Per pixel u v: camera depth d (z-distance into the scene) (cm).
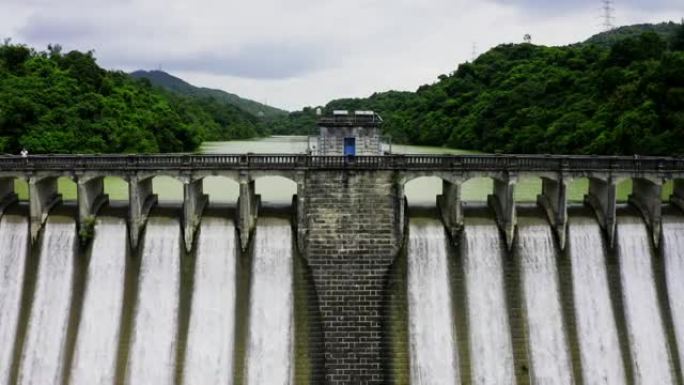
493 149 17325
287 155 6091
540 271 6275
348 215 6097
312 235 6097
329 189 6084
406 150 19100
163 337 5938
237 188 10044
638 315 6209
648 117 10750
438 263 6219
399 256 6175
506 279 6228
